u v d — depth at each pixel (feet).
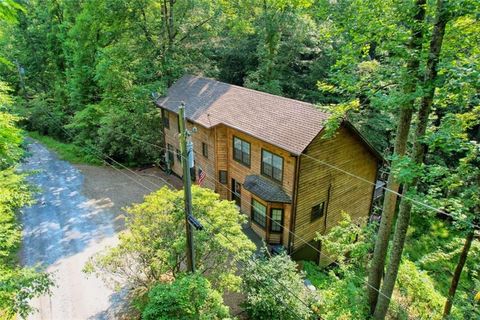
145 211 36.60
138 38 82.02
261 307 32.89
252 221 53.16
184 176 28.27
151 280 37.50
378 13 26.40
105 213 57.98
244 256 34.17
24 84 121.29
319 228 50.55
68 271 43.32
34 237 50.85
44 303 38.17
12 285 26.37
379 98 26.07
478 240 31.94
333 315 30.89
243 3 83.25
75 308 37.60
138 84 81.97
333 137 45.29
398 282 36.65
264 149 47.98
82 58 90.99
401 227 28.32
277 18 78.74
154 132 80.48
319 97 85.51
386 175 69.15
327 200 49.52
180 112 26.58
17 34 110.63
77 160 84.23
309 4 31.53
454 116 26.09
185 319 28.02
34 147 94.73
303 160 42.73
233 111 54.90
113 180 72.43
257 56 90.94
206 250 34.91
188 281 29.58
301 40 81.87
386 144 70.74
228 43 96.99
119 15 79.61
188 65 86.74
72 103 95.14
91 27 85.61
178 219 35.94
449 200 24.16
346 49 29.78
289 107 48.65
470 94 24.08
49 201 62.18
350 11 27.84
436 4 21.99
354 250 38.50
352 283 34.42
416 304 35.42
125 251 35.27
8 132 18.69
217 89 64.59
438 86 22.18
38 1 110.63
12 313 26.48
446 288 45.96
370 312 34.24
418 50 23.66
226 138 56.03
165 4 80.38
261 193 46.80
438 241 57.93
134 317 36.32
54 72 117.91
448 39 24.48
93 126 87.86
